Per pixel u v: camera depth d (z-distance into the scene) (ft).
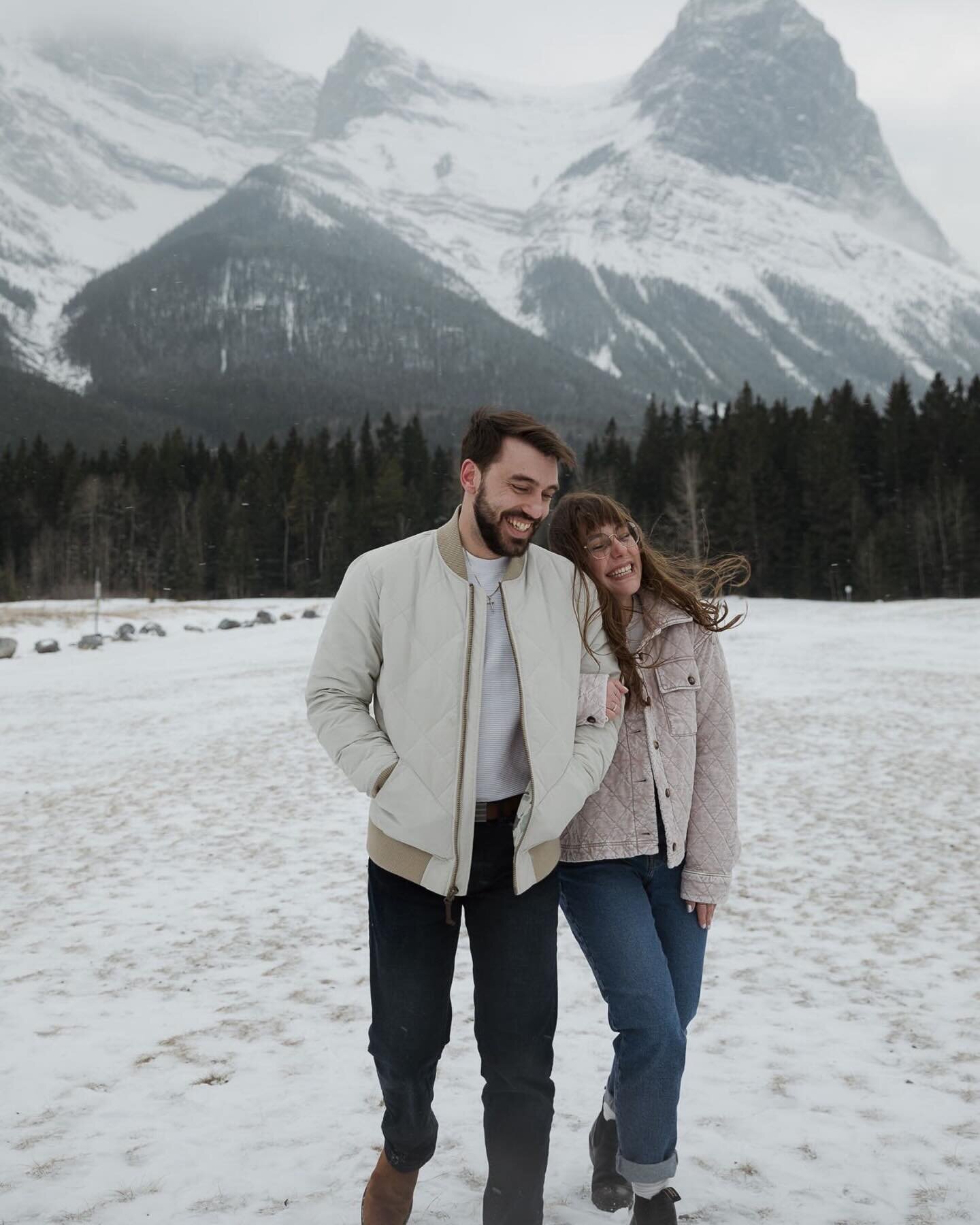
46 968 15.84
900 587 209.56
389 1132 7.87
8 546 296.71
